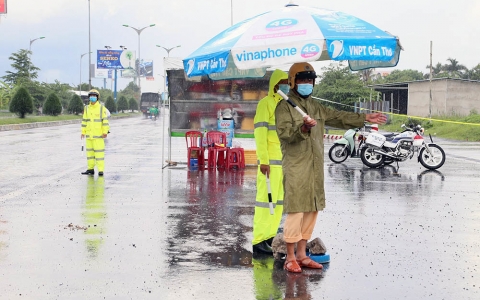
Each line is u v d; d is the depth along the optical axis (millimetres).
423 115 45938
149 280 5734
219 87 15984
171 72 15914
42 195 10875
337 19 5906
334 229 8062
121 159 17844
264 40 5723
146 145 23906
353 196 10984
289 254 6078
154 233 7777
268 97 6645
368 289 5457
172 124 16094
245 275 5906
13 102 46938
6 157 18438
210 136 15445
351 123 6180
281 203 6809
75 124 50938
